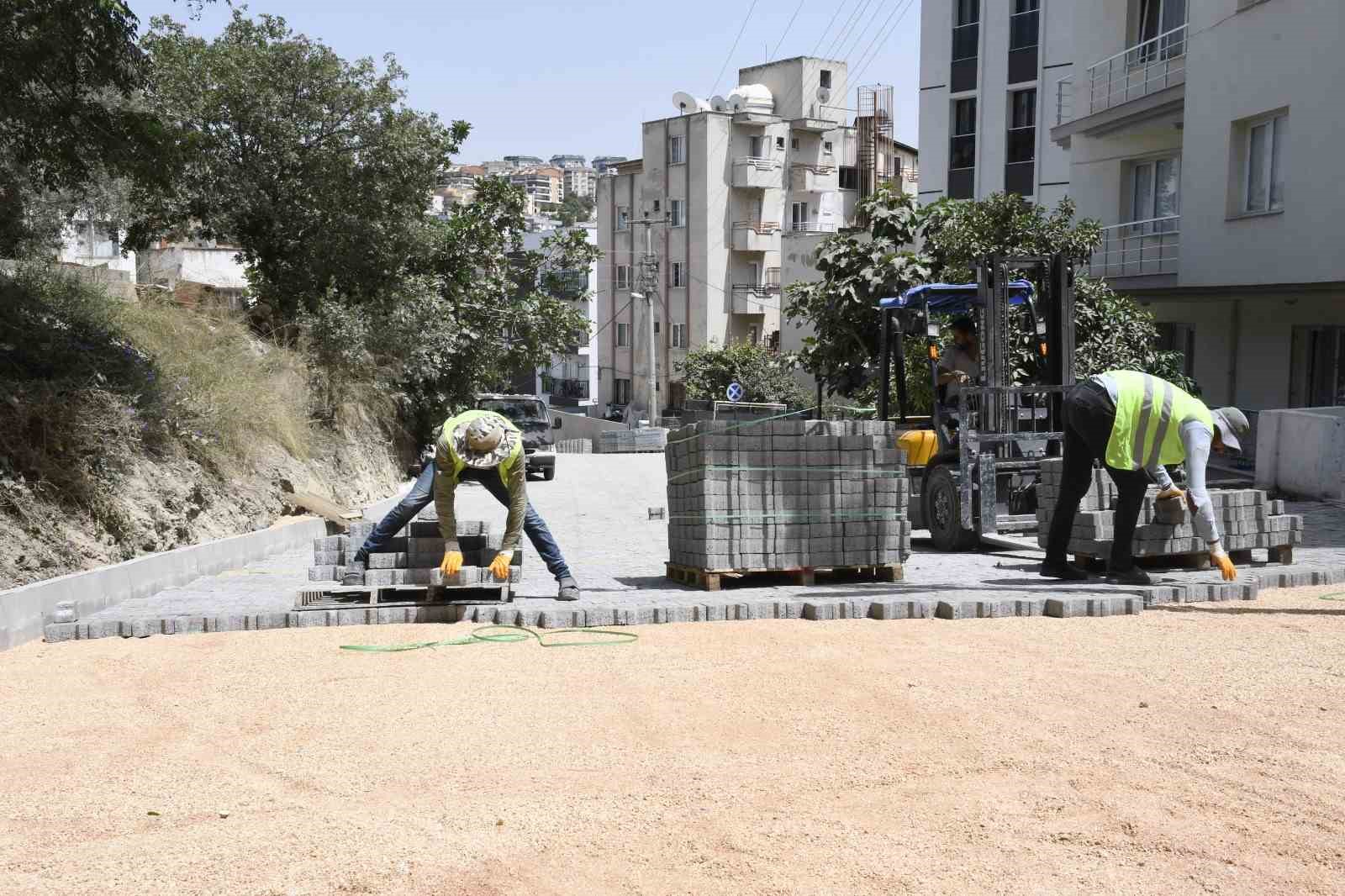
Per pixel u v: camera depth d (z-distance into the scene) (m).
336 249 22.94
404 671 7.07
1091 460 10.04
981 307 12.99
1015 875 3.90
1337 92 17.27
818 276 56.19
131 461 11.75
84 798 4.80
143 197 19.41
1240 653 7.27
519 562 9.38
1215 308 21.50
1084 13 25.09
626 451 47.53
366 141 22.67
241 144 22.16
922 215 20.47
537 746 5.46
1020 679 6.67
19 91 11.02
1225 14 19.81
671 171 61.03
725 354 52.34
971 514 12.88
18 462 10.15
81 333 12.66
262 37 22.44
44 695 6.57
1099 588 9.64
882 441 10.31
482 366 28.64
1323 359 19.30
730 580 10.55
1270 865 3.97
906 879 3.88
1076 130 24.86
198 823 4.48
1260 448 17.09
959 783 4.86
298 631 8.37
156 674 7.03
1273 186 19.14
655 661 7.25
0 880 3.96
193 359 15.30
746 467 10.04
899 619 8.71
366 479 21.38
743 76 64.12
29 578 9.17
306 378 20.27
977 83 32.59
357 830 4.37
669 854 4.12
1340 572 10.19
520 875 3.95
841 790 4.78
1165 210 23.53
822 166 62.09
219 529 13.00
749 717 5.93
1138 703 6.10
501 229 29.27
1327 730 5.55
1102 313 18.83
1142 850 4.11
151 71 12.13
